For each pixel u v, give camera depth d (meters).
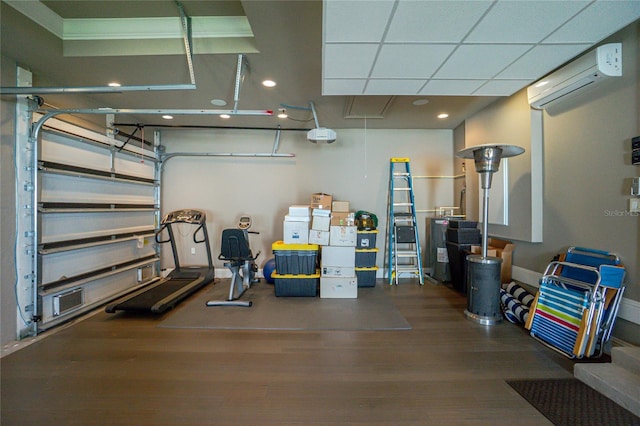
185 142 5.24
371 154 5.25
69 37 2.68
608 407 1.81
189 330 2.97
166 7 2.48
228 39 2.66
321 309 3.56
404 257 5.31
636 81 2.20
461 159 4.97
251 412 1.78
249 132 5.23
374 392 1.97
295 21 2.22
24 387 2.03
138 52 2.70
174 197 5.24
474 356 2.44
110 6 2.46
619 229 2.34
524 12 1.85
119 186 4.23
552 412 1.77
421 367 2.27
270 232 5.25
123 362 2.35
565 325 2.50
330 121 4.77
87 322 3.21
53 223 3.19
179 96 3.69
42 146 3.05
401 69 2.60
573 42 2.20
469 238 4.26
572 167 2.77
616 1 1.75
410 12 1.85
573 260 2.66
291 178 5.26
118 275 4.19
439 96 3.68
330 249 4.10
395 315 3.35
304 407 1.83
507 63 2.51
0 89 2.57
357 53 2.34
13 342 2.72
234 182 5.26
